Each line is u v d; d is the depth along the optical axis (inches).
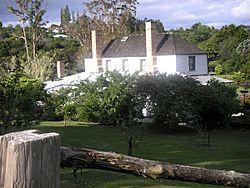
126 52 1605.6
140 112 1046.4
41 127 1028.5
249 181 90.7
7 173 56.5
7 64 1480.1
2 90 498.6
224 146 801.6
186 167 89.6
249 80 1743.4
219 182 90.8
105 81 1152.8
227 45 2404.0
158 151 728.3
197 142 847.1
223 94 1047.0
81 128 1045.8
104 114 1120.2
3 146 57.4
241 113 1120.8
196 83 1048.2
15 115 503.8
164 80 1028.5
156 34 1537.9
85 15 2434.8
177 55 1485.0
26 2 2021.4
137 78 1082.7
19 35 2162.9
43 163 58.0
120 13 2368.4
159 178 88.2
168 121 1013.2
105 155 86.3
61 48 2474.2
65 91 1171.9
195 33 3041.3
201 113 1047.6
